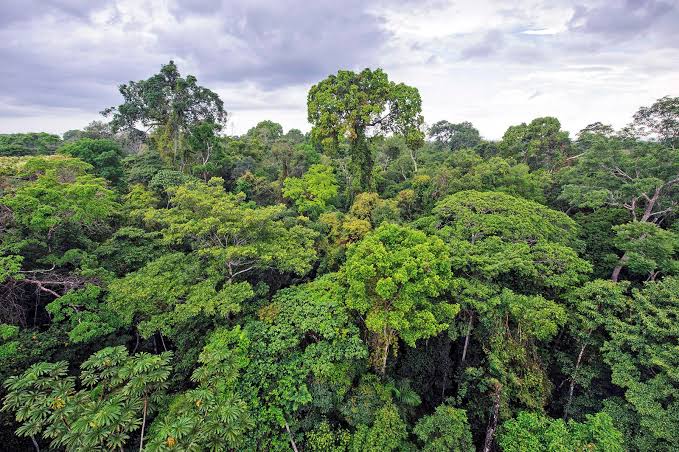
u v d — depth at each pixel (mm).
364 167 29938
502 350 14734
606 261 19516
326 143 28703
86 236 18875
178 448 8070
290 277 20125
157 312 14570
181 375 14094
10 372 11656
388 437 12219
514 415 14352
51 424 8820
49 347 13039
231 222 15703
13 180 16984
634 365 12688
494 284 15516
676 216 21641
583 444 11289
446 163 32344
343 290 15211
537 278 16016
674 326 11836
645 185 19266
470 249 16281
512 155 40094
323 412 12906
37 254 16031
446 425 12516
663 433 10797
